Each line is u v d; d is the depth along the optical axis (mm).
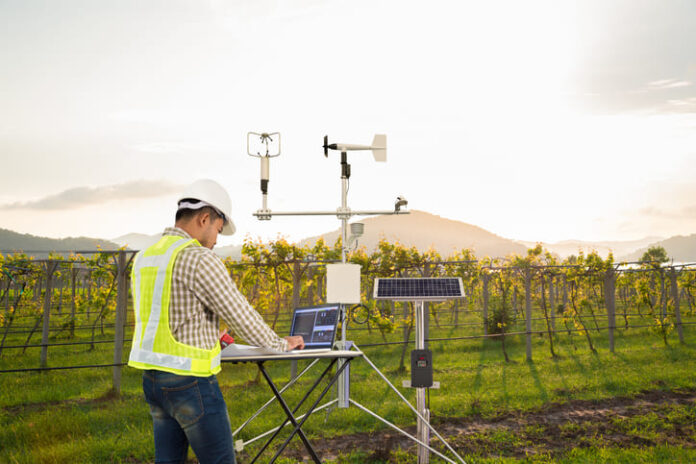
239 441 4254
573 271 13406
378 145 4879
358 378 9469
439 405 7152
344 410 6762
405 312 14414
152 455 5293
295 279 10070
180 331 2260
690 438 5707
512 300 18344
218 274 2305
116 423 6531
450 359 11891
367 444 5578
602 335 16031
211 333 2363
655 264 13906
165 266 2277
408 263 12031
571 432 6008
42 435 5832
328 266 4535
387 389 8312
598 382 8586
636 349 12930
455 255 23078
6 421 6699
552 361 11359
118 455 5297
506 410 7027
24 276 15516
